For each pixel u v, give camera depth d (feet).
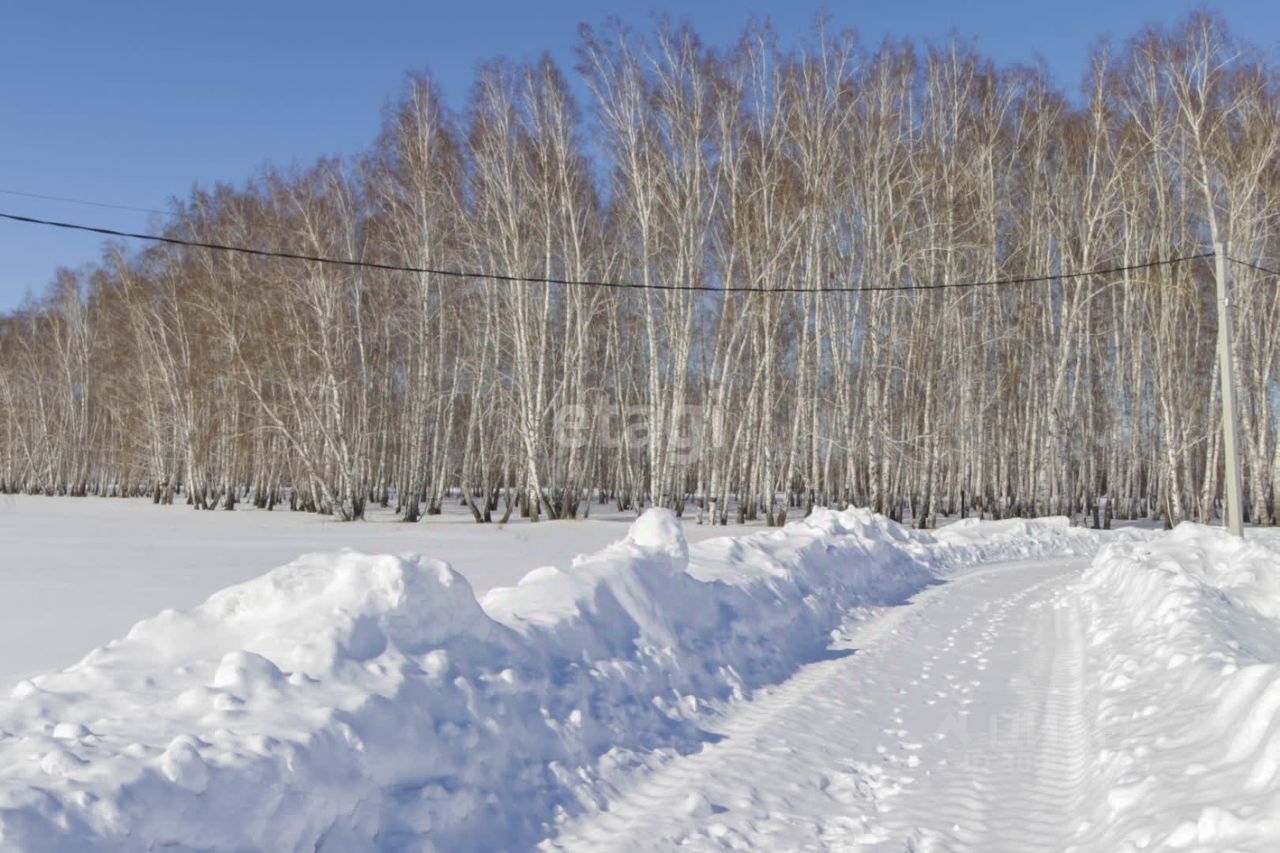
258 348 119.96
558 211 112.06
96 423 215.51
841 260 116.16
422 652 18.37
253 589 18.85
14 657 27.04
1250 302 103.50
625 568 27.71
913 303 113.80
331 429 119.85
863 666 29.73
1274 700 15.56
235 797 12.03
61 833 10.19
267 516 120.16
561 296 121.60
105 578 47.19
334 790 13.37
